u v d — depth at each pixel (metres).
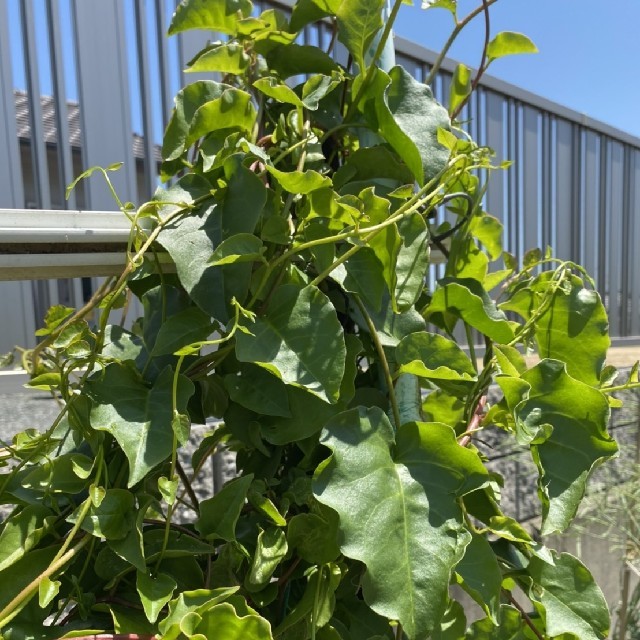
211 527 0.59
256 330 0.59
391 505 0.56
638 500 2.19
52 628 0.52
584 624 0.73
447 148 0.76
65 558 0.51
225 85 0.73
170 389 0.60
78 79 1.48
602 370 0.85
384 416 0.62
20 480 0.64
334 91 0.80
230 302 0.60
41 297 1.57
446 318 0.95
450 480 0.59
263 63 0.80
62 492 0.59
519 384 0.66
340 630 0.68
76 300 1.52
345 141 0.82
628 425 2.40
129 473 0.57
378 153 0.75
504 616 0.75
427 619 0.52
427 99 0.78
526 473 2.14
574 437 0.66
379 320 0.71
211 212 0.65
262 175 0.65
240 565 0.60
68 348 0.59
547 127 2.66
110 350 0.65
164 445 0.55
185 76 1.63
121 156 1.55
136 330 0.89
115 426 0.55
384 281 0.67
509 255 1.02
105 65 1.52
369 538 0.53
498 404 0.73
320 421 0.62
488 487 0.76
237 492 0.59
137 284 0.72
